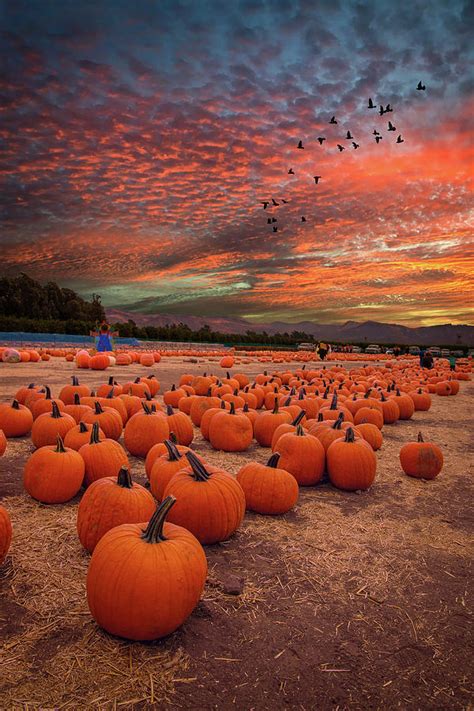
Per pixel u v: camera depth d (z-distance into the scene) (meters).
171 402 9.16
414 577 3.09
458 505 4.57
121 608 2.29
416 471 5.41
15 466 5.18
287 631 2.47
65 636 2.35
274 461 4.29
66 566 3.03
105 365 17.36
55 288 74.00
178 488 3.49
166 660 2.23
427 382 16.23
